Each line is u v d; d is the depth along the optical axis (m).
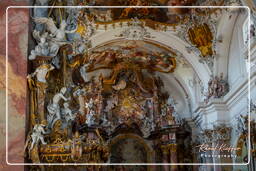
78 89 11.21
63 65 10.17
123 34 21.42
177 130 24.41
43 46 8.52
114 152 25.22
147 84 26.09
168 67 24.66
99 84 24.91
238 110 19.86
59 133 8.88
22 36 8.00
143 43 22.52
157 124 25.33
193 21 20.72
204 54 21.69
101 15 19.95
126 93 25.98
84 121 22.39
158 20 20.77
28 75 8.00
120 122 25.48
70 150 8.35
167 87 26.05
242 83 18.31
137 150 25.62
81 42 11.23
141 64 25.34
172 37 21.69
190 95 24.81
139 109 25.95
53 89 9.64
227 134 21.23
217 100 21.48
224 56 21.45
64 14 10.41
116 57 24.36
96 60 23.88
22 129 7.52
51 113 8.90
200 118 23.64
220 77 21.69
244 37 18.80
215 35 20.81
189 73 23.97
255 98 17.25
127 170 25.14
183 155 24.94
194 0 19.72
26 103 7.79
